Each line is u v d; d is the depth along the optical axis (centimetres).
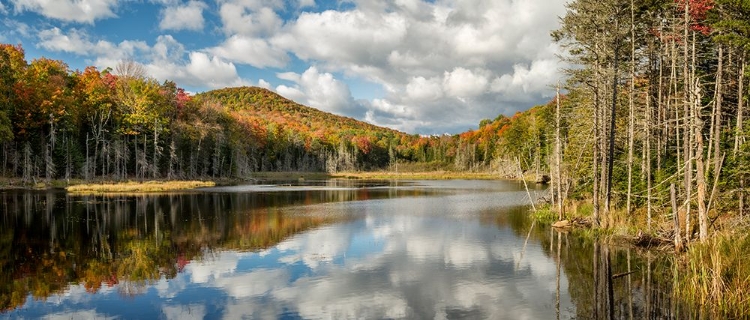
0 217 3073
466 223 3019
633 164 2909
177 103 8300
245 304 1372
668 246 2014
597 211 2555
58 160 6103
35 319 1245
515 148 9775
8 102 5581
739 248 1443
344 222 3070
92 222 2956
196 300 1411
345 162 15275
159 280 1633
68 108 6191
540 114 8119
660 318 1205
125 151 6662
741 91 2284
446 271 1753
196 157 8150
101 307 1344
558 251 2078
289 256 2017
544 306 1341
